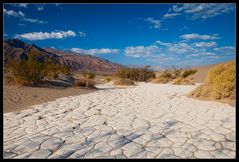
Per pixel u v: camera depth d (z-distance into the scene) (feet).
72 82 68.49
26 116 24.97
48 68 59.82
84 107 30.37
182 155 14.74
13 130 20.07
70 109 28.91
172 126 21.03
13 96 35.06
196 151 15.30
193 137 17.95
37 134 19.02
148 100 37.01
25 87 44.91
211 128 20.21
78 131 19.75
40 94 39.45
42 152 15.51
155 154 14.94
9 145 16.72
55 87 50.98
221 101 32.94
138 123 22.20
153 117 24.59
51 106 30.73
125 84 85.66
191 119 23.44
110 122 22.61
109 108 29.81
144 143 16.83
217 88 34.45
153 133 19.07
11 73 49.39
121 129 20.25
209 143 16.66
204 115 24.98
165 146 16.22
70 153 15.30
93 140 17.56
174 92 50.26
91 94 45.85
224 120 22.75
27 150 15.84
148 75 146.92
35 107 29.86
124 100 37.22
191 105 31.09
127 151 15.47
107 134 18.90
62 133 19.22
